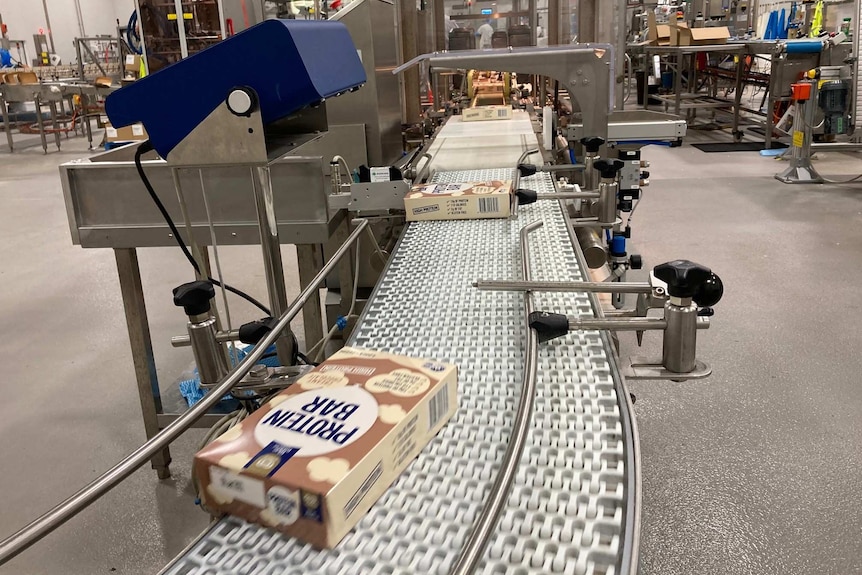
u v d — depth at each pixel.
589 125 2.10
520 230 1.49
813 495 1.72
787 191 4.63
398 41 2.91
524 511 0.64
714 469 1.84
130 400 2.37
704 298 0.90
